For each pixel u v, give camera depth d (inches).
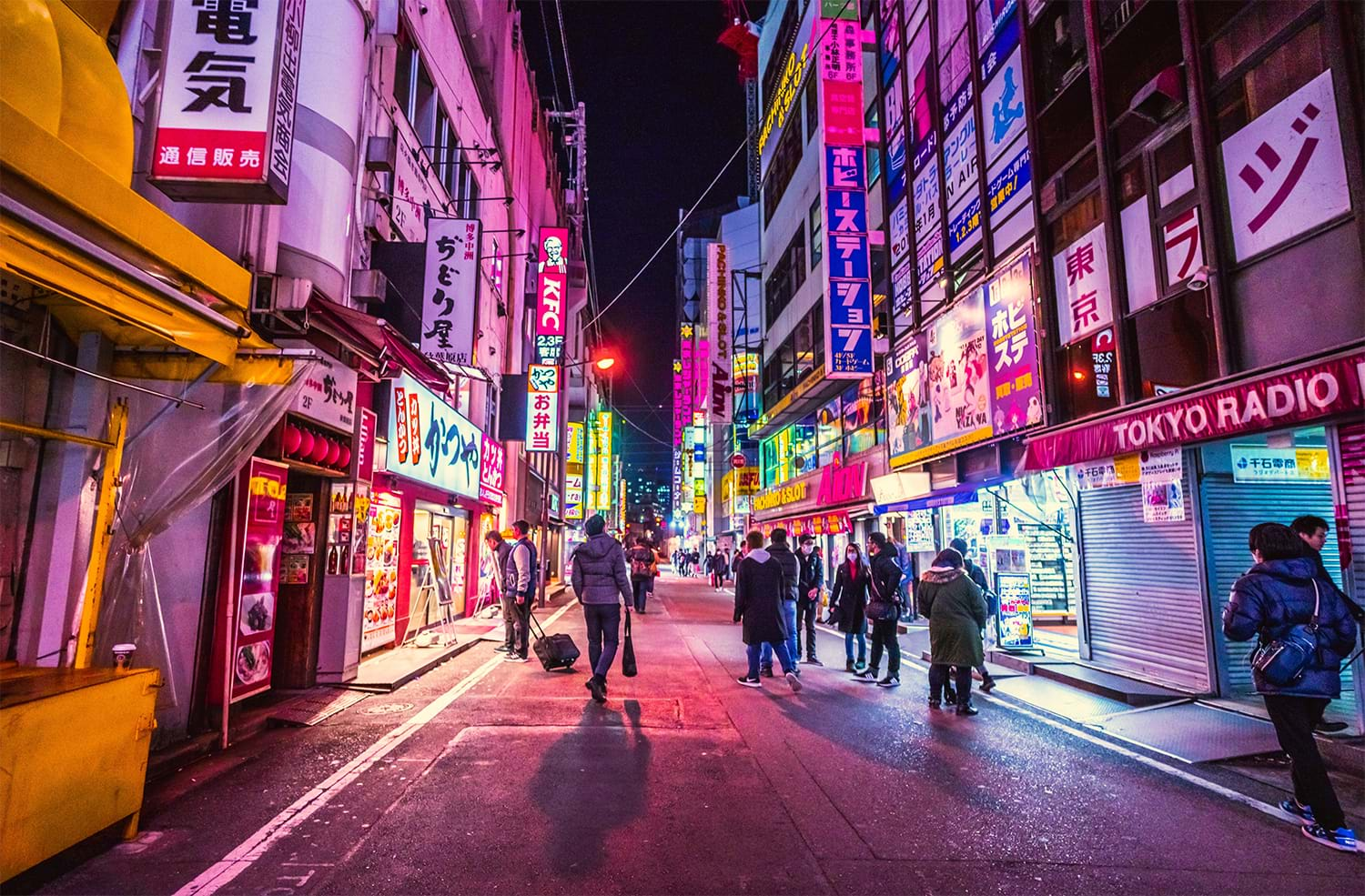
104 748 140.5
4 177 120.6
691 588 1243.2
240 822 158.1
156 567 218.5
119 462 191.6
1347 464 234.4
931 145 578.6
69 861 136.9
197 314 166.9
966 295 506.3
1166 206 326.0
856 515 740.7
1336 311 246.5
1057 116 415.5
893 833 157.8
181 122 188.7
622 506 2827.3
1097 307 372.8
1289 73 266.1
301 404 271.7
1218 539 301.7
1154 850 151.3
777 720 260.8
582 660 400.5
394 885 129.0
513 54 781.3
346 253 285.6
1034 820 166.7
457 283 403.5
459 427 566.9
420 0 446.3
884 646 342.3
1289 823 167.5
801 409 936.3
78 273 136.1
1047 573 561.0
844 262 621.6
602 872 135.8
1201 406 282.0
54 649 178.9
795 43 975.0
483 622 598.2
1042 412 410.9
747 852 146.3
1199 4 308.3
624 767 201.5
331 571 311.6
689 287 1936.5
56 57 147.5
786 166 1023.6
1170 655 313.9
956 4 537.3
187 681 216.2
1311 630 163.9
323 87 277.7
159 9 222.1
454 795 176.4
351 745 221.0
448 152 529.0
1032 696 308.0
